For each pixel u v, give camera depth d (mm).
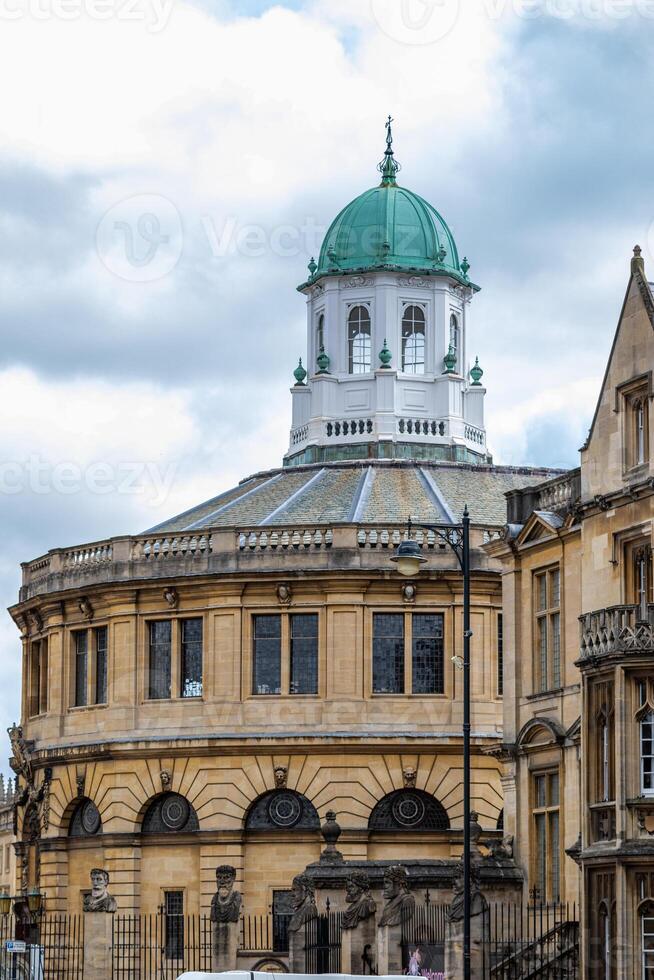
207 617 97125
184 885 95938
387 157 120062
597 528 69438
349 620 95438
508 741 75688
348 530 96062
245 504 105750
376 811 94500
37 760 102188
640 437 67875
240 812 94875
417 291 113812
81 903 99688
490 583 95812
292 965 74438
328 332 113625
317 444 111375
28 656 106875
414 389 112312
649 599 66625
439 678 95500
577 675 71000
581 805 65125
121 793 97562
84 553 102562
